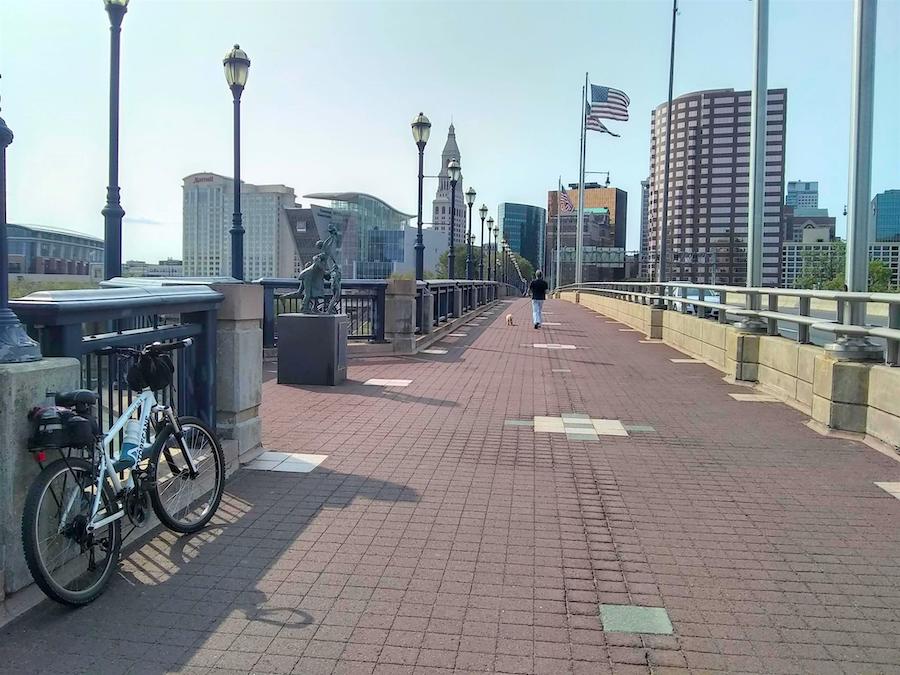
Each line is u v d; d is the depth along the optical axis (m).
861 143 8.51
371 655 3.41
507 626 3.70
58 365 3.93
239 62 15.41
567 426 8.47
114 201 11.96
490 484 6.13
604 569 4.41
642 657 3.41
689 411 9.44
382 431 8.10
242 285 6.50
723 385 11.68
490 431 8.16
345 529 5.05
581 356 15.70
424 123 20.81
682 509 5.54
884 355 8.13
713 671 3.30
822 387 8.27
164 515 4.67
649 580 4.26
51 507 3.79
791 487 6.11
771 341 10.91
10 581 3.69
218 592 4.06
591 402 10.06
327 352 11.24
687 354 16.25
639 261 91.06
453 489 5.98
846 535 5.00
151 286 5.72
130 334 5.00
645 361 14.89
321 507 5.51
